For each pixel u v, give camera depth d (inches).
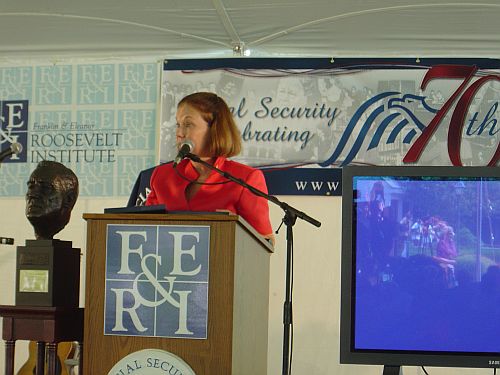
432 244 141.3
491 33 215.3
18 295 136.9
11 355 134.5
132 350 117.0
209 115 231.0
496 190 141.7
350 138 228.8
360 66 230.4
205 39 224.5
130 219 118.4
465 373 212.7
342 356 140.4
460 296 140.4
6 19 212.5
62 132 238.4
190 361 115.5
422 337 140.0
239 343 120.6
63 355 200.8
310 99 230.7
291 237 142.7
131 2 199.5
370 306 140.7
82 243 233.6
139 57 237.3
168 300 116.7
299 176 228.4
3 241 172.9
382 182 142.7
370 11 201.9
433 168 142.0
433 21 207.9
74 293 143.3
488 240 141.1
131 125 236.2
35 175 143.9
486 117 227.1
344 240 141.8
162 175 228.1
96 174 236.2
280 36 221.0
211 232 116.5
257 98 231.6
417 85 228.8
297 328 223.8
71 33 222.2
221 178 226.1
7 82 241.4
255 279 137.2
